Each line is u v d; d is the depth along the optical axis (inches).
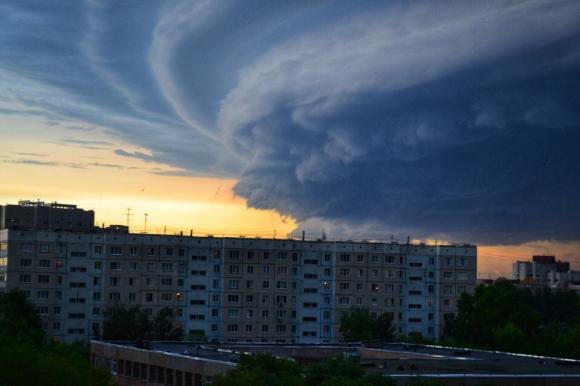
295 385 3595.0
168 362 4886.8
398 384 3841.0
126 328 7406.5
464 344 7372.1
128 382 5452.8
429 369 4220.0
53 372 4005.9
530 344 7322.8
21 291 7190.0
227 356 4837.6
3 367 3922.2
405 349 5954.7
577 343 7317.9
